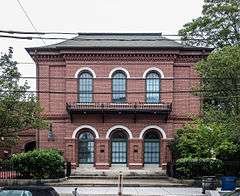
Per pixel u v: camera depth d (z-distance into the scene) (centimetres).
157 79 4488
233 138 3412
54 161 3697
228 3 4888
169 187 3556
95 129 4453
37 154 3669
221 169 3788
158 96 4475
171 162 4194
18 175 3669
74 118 4462
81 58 4481
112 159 4459
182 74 4512
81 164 4447
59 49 4469
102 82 4475
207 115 3425
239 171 3931
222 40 4928
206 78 3288
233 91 3291
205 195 3034
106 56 4478
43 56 4512
